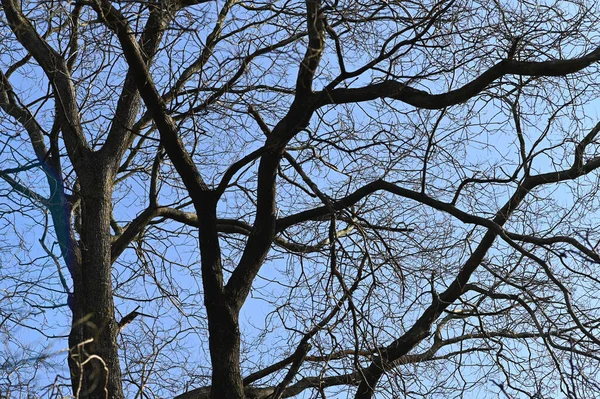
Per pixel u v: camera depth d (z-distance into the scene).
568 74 9.21
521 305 10.53
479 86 8.94
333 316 9.59
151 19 9.32
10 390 7.08
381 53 8.75
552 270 10.37
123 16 8.25
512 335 10.88
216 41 9.77
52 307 9.02
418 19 8.92
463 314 10.80
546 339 9.54
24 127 10.05
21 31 9.27
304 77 8.90
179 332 10.52
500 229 9.23
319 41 8.60
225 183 8.99
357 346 9.31
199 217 9.00
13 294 8.95
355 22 8.73
